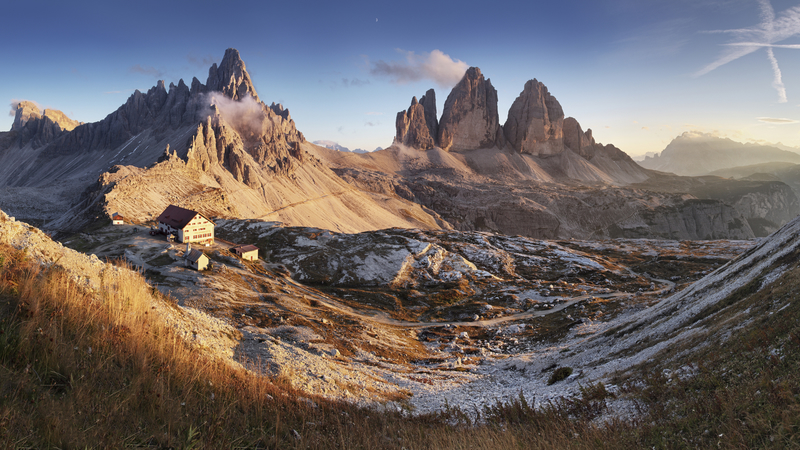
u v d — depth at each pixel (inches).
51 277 594.2
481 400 1373.0
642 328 1819.6
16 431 306.7
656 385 863.7
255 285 4097.0
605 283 5315.0
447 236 7765.8
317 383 1111.6
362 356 2183.8
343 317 3292.3
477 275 5679.1
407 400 1342.3
